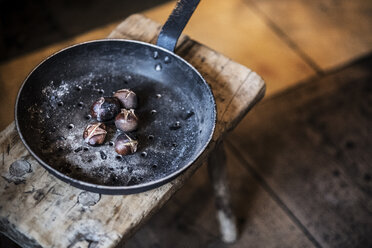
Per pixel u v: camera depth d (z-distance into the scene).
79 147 0.71
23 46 1.45
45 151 0.70
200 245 1.16
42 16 1.54
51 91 0.75
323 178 1.28
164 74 0.80
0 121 1.24
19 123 0.65
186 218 1.19
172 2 1.64
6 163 0.70
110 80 0.79
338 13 1.70
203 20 1.60
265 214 1.22
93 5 1.59
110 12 1.59
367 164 1.32
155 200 0.70
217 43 1.55
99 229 0.67
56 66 0.75
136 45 0.77
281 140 1.34
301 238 1.19
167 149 0.73
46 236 0.66
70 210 0.68
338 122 1.39
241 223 1.20
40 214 0.67
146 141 0.73
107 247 0.65
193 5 0.75
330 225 1.21
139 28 0.88
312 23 1.65
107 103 0.72
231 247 1.17
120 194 0.66
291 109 1.41
